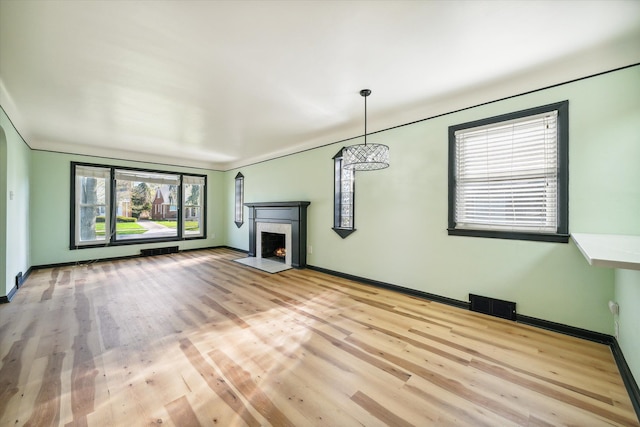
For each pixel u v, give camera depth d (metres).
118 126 3.95
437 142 3.14
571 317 2.33
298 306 3.03
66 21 1.74
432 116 3.18
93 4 1.60
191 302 3.15
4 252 3.11
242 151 5.65
